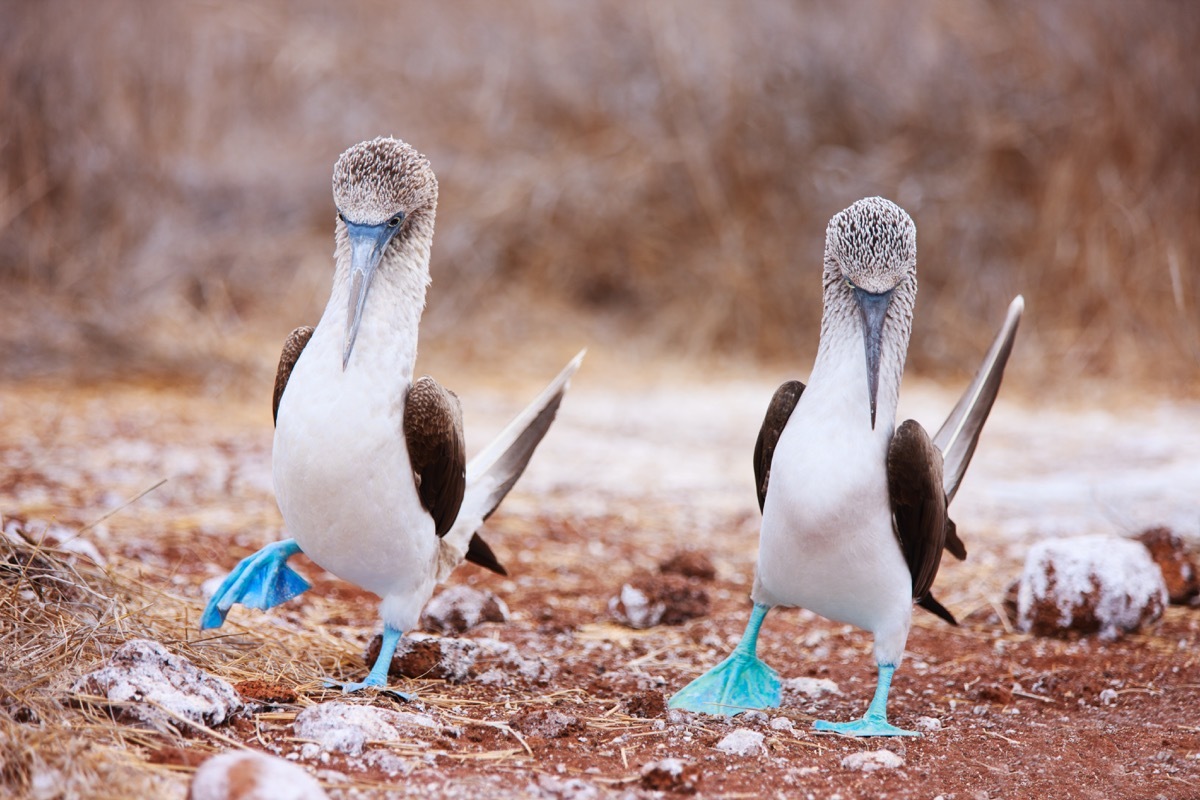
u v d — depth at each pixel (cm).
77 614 745
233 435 1504
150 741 597
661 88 2444
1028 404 1856
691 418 1773
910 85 2359
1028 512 1299
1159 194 2081
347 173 718
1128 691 819
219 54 2395
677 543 1218
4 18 1986
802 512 695
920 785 634
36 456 1312
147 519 1132
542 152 2464
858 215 703
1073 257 2103
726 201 2361
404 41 2575
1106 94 2150
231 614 864
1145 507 1285
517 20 2548
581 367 2089
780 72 2389
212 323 1961
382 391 698
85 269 1952
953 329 2145
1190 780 654
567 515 1289
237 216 2298
